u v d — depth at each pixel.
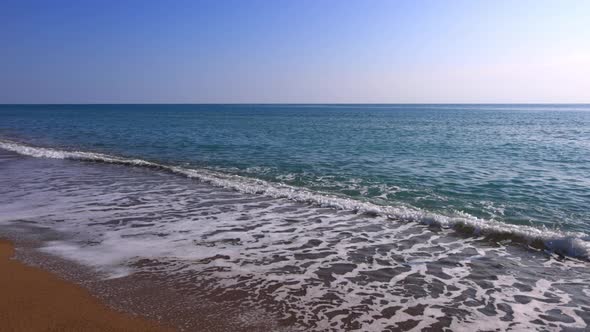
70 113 104.62
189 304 5.45
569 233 9.27
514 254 7.77
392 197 12.91
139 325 4.85
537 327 5.10
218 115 97.75
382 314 5.32
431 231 9.18
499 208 11.59
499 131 46.44
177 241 8.19
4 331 4.62
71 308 5.23
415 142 31.66
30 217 9.81
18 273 6.33
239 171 17.81
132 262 6.96
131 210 10.71
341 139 34.12
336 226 9.50
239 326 4.91
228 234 8.75
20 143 29.28
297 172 17.56
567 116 100.06
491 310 5.52
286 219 10.05
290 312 5.30
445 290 6.12
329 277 6.52
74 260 6.98
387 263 7.21
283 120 73.19
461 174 17.06
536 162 20.83
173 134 38.84
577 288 6.28
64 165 18.66
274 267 6.89
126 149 26.31
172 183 14.62
